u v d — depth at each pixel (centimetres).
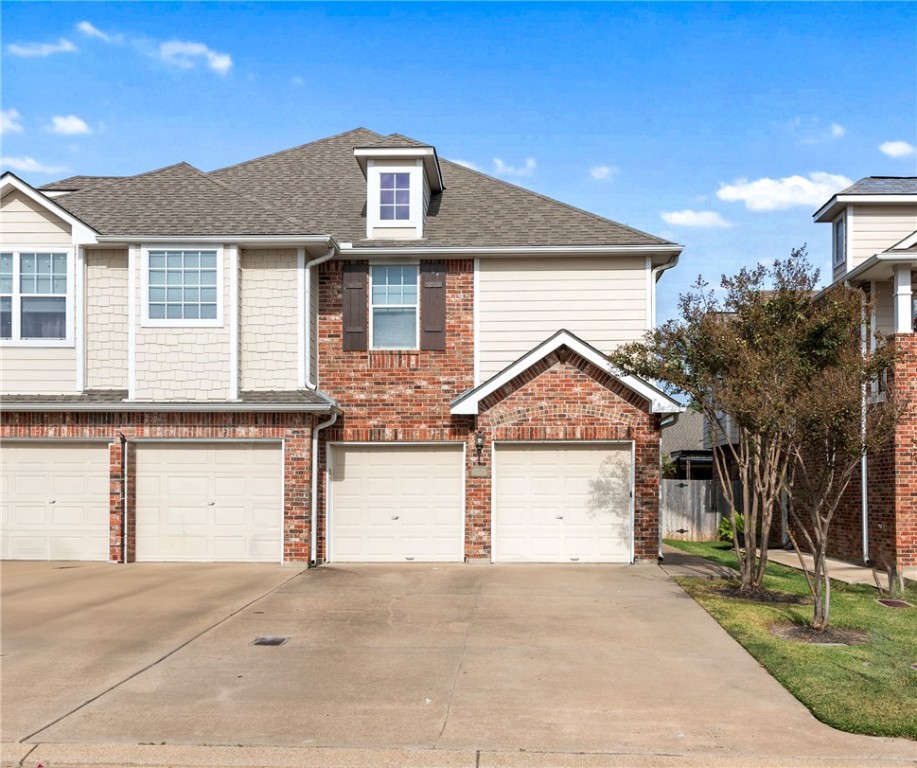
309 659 898
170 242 1527
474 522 1559
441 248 1616
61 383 1559
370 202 1691
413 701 759
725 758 627
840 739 665
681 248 1611
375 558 1583
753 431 1128
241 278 1555
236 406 1484
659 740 663
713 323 1198
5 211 1566
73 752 643
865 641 958
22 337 1565
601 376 1552
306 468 1501
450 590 1280
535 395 1558
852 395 969
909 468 1526
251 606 1159
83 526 1539
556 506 1567
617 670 857
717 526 2434
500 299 1641
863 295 1199
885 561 1560
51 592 1245
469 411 1532
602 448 1569
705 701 759
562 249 1611
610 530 1562
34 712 730
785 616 1085
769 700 762
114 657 905
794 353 1102
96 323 1573
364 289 1641
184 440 1523
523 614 1113
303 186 1928
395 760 627
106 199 1639
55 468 1545
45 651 928
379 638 987
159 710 736
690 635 1000
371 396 1619
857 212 1859
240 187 1931
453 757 632
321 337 1633
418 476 1600
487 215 1761
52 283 1569
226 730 687
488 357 1631
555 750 643
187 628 1033
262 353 1550
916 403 1514
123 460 1514
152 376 1525
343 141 2153
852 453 982
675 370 1233
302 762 626
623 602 1188
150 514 1529
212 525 1527
